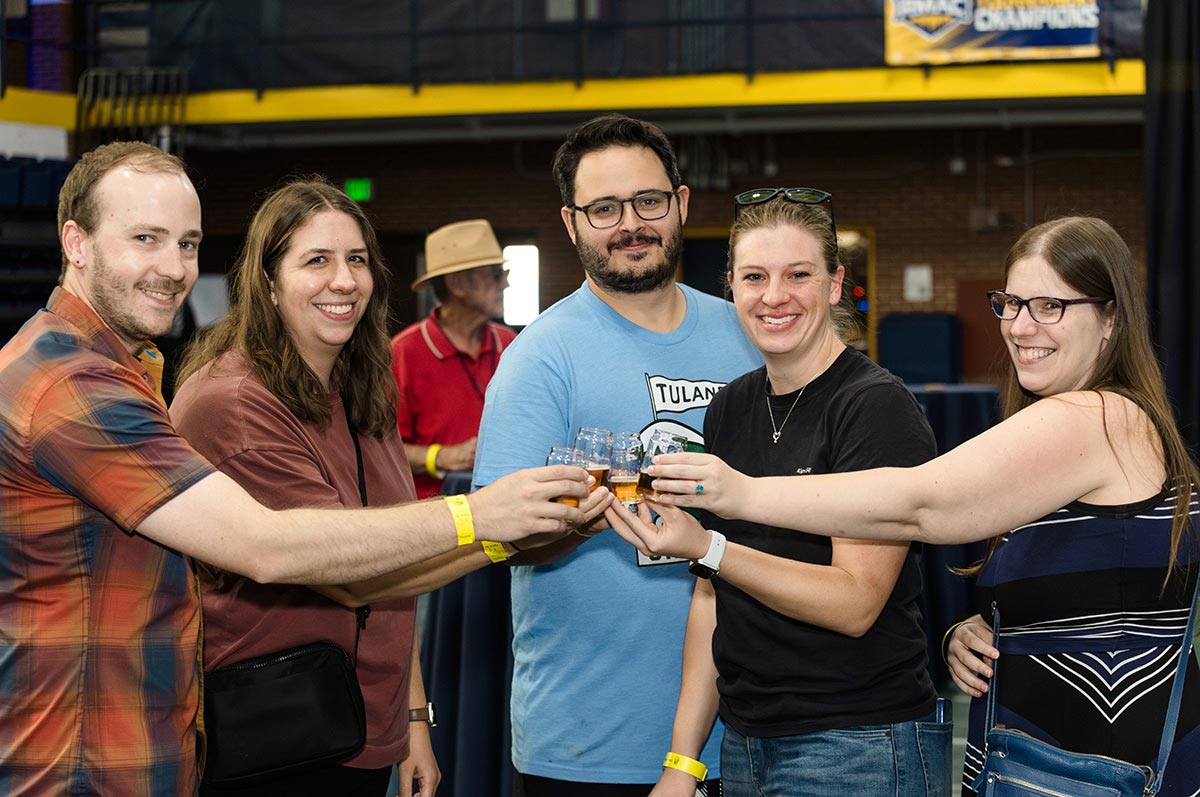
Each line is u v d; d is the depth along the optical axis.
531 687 2.35
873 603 1.84
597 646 2.28
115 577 1.77
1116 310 1.83
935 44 8.89
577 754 2.29
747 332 2.01
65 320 1.83
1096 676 1.76
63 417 1.70
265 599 2.09
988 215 11.16
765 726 1.94
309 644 2.11
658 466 1.77
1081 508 1.76
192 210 1.86
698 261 11.62
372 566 1.81
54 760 1.73
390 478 2.39
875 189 11.49
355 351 2.33
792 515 1.76
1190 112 7.23
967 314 11.38
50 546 1.74
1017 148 11.27
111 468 1.72
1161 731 1.73
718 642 2.04
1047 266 1.83
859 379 1.94
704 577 1.98
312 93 9.63
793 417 2.02
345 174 11.93
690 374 2.37
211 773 1.99
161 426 1.76
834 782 1.87
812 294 1.95
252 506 1.75
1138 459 1.77
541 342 2.32
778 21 9.07
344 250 2.18
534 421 2.26
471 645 3.37
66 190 1.83
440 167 11.84
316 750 2.02
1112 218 11.15
